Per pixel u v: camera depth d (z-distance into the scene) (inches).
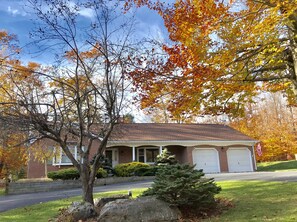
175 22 315.3
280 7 285.0
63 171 803.4
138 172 845.2
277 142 1284.4
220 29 323.6
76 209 316.2
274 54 327.0
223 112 398.3
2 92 418.6
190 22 308.5
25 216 365.4
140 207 284.2
